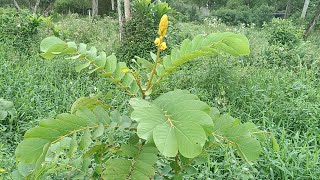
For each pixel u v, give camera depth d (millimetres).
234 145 1860
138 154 1768
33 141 1610
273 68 6832
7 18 9180
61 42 1979
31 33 9180
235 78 5898
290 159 3732
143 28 8148
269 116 4977
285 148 3744
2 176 3170
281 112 4977
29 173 2021
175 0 25547
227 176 3488
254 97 5398
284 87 5762
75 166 2195
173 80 5855
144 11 8484
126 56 8039
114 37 9898
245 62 7426
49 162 1972
